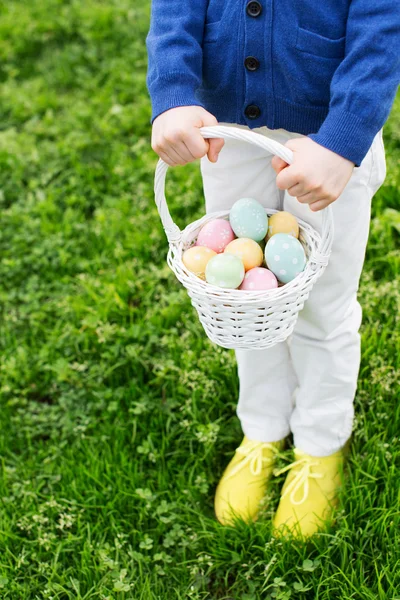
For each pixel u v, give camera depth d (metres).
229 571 2.09
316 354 2.02
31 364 2.80
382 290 2.67
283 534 2.08
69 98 4.19
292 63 1.58
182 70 1.61
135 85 4.10
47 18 4.77
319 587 1.95
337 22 1.55
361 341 2.48
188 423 2.41
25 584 2.08
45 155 3.74
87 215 3.48
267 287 1.67
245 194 1.91
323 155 1.48
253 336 1.64
